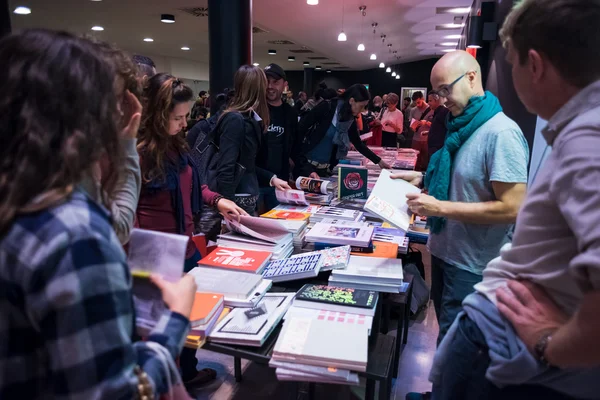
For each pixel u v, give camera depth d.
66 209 0.59
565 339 0.73
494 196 1.52
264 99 2.50
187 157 1.90
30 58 0.58
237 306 1.46
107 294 0.59
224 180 2.33
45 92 0.57
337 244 1.94
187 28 9.04
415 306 2.77
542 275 0.86
